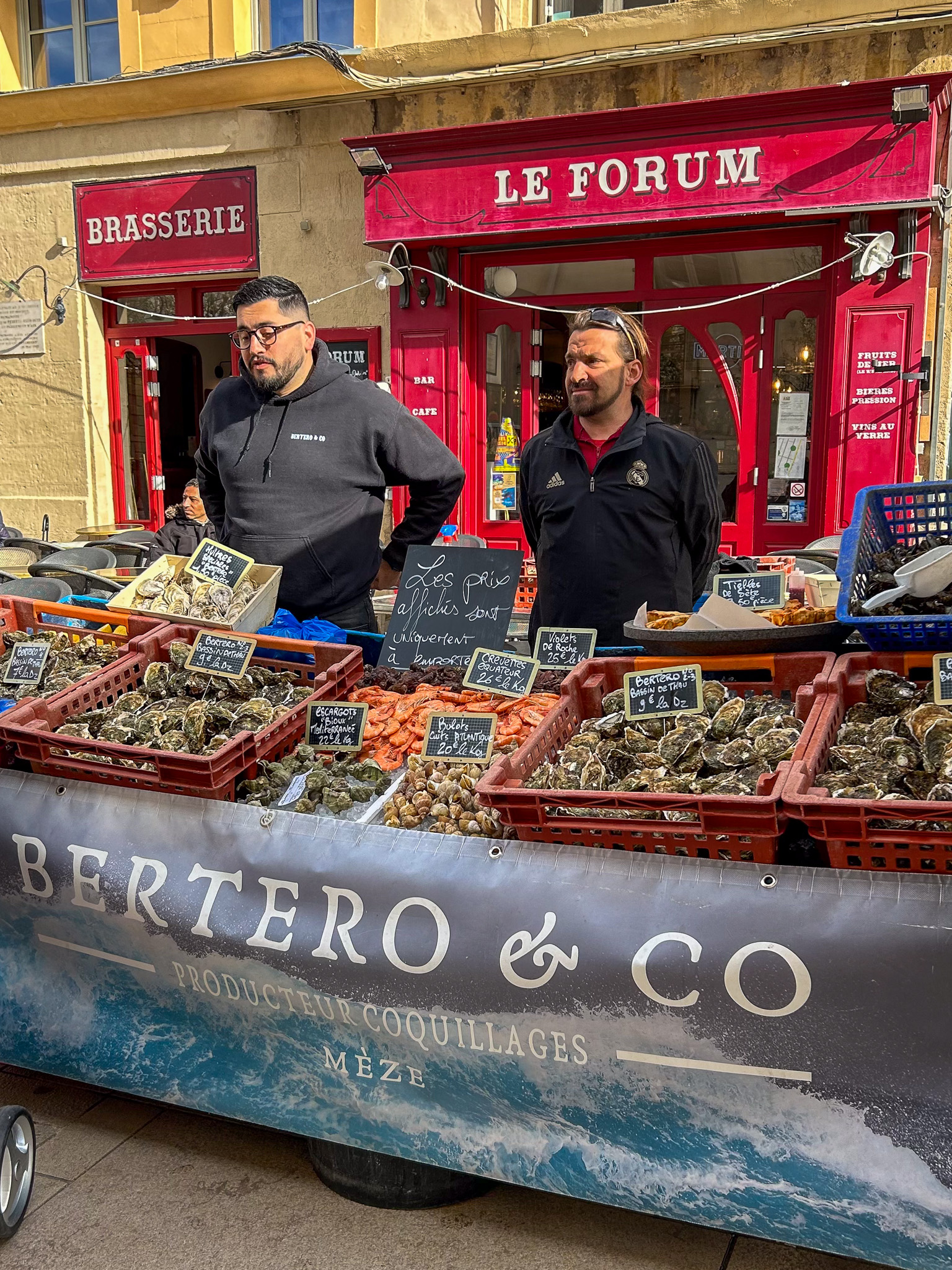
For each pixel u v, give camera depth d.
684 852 1.83
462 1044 1.94
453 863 1.94
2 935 2.46
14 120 8.78
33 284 9.12
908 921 1.61
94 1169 2.33
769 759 1.92
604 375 2.96
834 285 6.86
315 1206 2.21
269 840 2.10
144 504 9.47
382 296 8.02
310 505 3.24
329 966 2.02
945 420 6.83
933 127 6.12
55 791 2.34
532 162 6.95
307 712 2.43
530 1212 2.20
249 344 3.14
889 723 1.92
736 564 4.36
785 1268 2.04
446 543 6.14
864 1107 1.67
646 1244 2.10
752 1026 1.71
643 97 6.98
